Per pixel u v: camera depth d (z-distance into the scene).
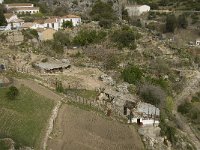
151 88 107.69
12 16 154.62
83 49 144.25
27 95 87.00
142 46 157.12
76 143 73.75
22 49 131.38
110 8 193.88
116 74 123.12
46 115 80.50
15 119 75.38
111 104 94.75
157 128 88.12
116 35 154.00
